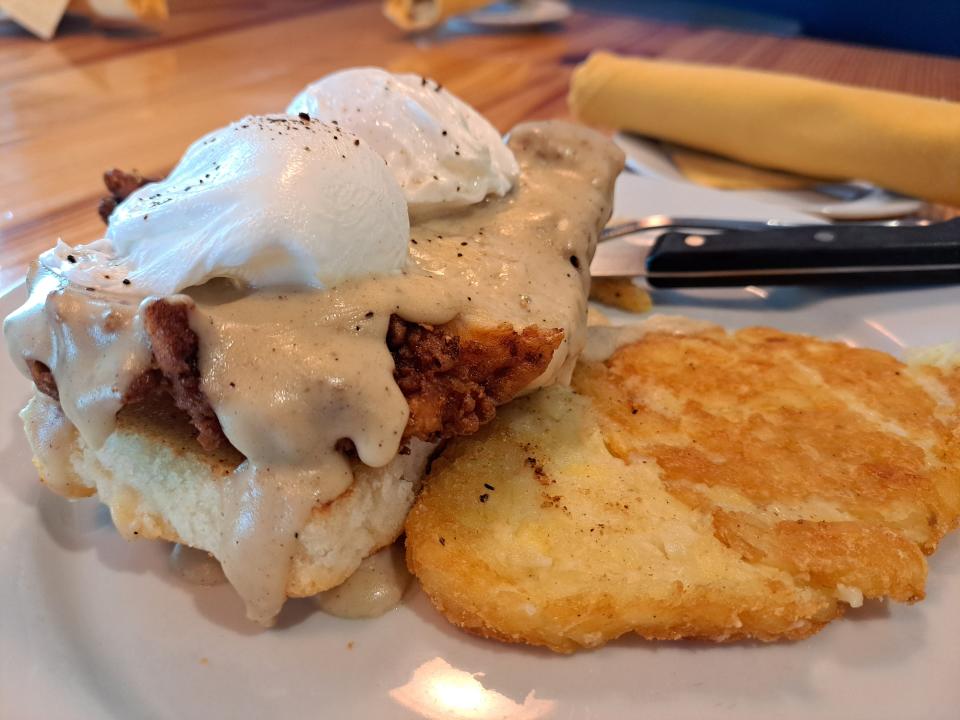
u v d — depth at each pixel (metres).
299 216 0.14
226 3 0.60
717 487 0.17
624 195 0.30
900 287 0.25
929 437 0.18
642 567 0.15
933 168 0.30
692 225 0.27
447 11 0.51
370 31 0.55
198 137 0.35
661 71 0.35
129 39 0.49
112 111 0.38
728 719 0.14
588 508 0.16
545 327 0.17
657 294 0.26
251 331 0.14
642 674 0.15
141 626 0.15
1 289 0.23
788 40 0.57
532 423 0.18
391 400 0.15
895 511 0.16
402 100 0.19
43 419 0.17
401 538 0.17
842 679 0.14
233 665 0.15
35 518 0.17
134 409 0.17
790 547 0.15
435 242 0.18
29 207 0.28
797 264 0.24
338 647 0.15
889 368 0.20
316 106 0.19
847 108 0.31
